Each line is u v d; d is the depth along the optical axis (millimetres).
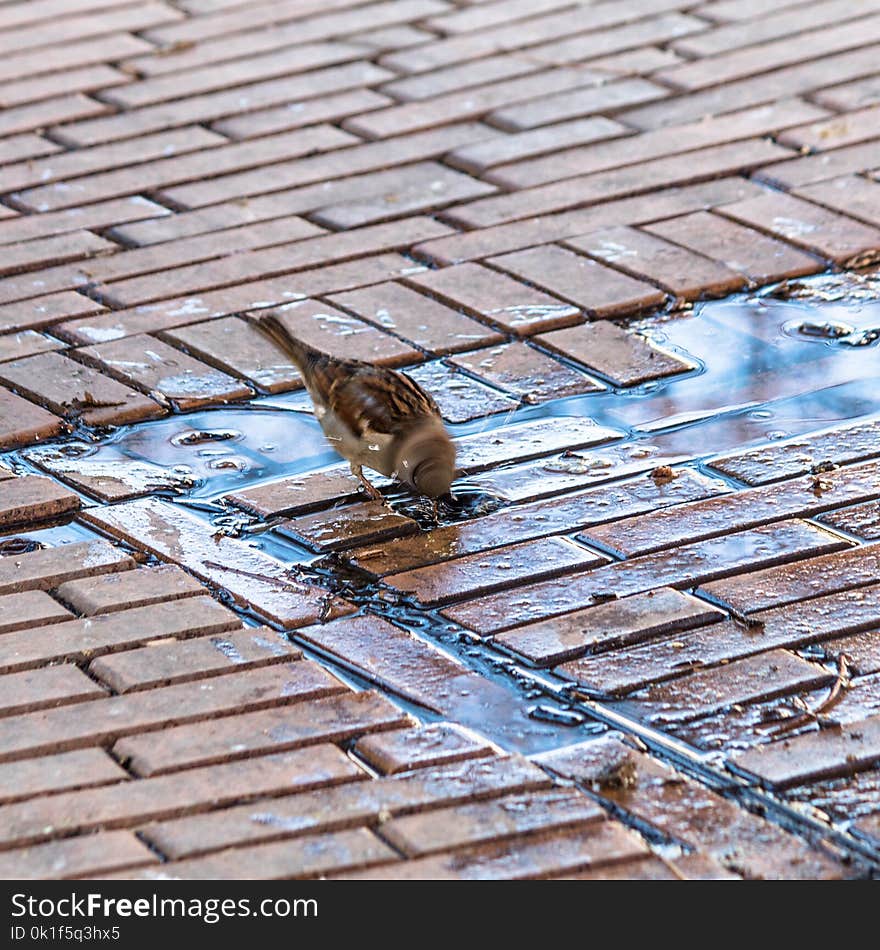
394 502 7945
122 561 7406
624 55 14133
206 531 7719
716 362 9352
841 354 9375
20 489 8078
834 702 6148
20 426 8789
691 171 11891
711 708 6148
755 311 9969
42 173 12297
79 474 8312
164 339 9836
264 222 11406
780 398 8898
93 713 6145
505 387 9156
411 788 5652
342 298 10289
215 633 6762
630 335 9695
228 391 9195
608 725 6078
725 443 8438
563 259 10672
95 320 10094
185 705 6188
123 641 6668
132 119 13219
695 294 10172
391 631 6809
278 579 7266
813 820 5477
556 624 6797
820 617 6742
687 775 5750
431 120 12961
